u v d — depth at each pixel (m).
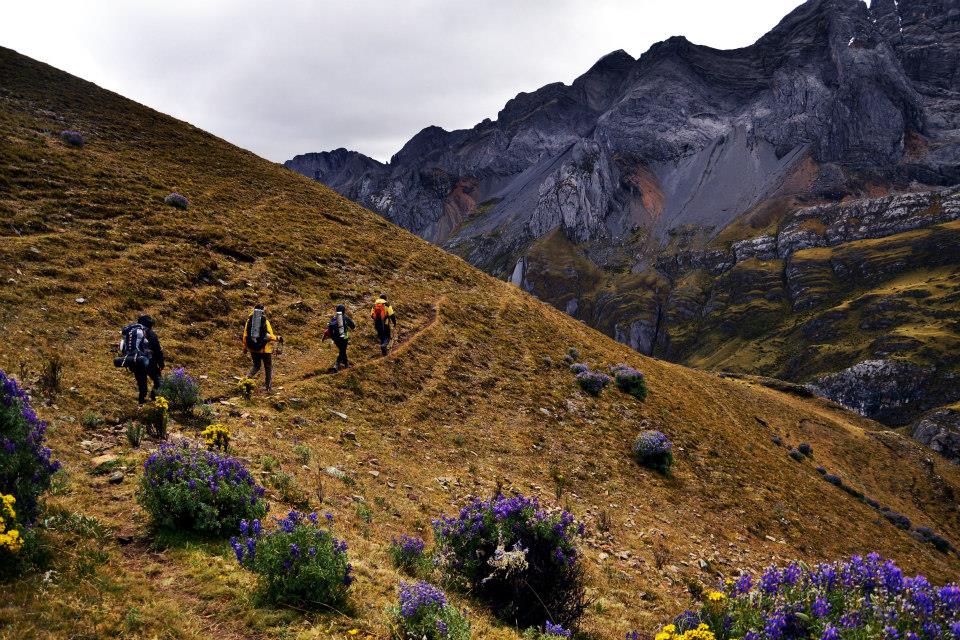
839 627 4.74
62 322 15.19
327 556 6.28
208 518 7.12
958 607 4.77
